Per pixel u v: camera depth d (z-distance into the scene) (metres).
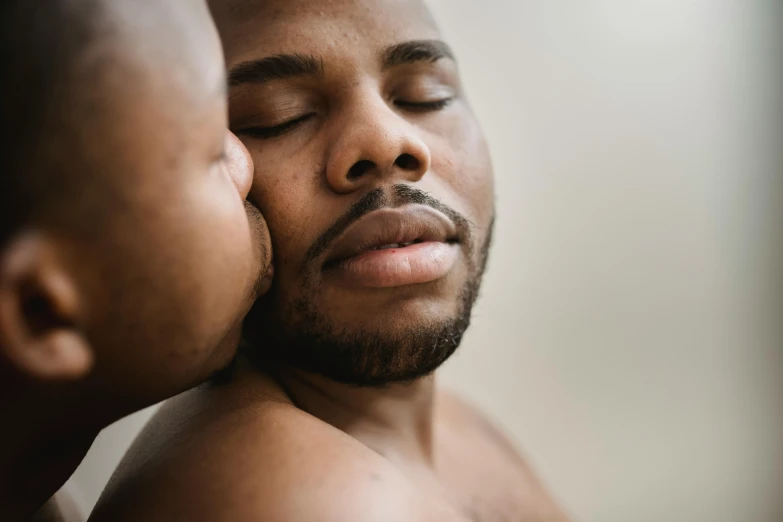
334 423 0.60
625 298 1.21
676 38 1.20
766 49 1.22
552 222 1.19
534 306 1.19
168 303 0.37
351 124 0.53
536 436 1.17
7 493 0.42
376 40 0.56
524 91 1.17
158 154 0.36
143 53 0.36
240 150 0.48
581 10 1.18
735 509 1.17
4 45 0.35
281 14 0.55
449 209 0.57
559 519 0.83
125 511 0.47
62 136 0.34
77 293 0.35
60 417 0.40
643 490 1.16
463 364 1.16
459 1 1.14
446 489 0.69
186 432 0.51
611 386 1.20
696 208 1.22
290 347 0.57
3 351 0.34
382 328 0.54
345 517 0.41
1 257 0.34
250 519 0.42
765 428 1.21
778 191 1.24
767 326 1.24
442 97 0.62
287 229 0.54
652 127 1.20
